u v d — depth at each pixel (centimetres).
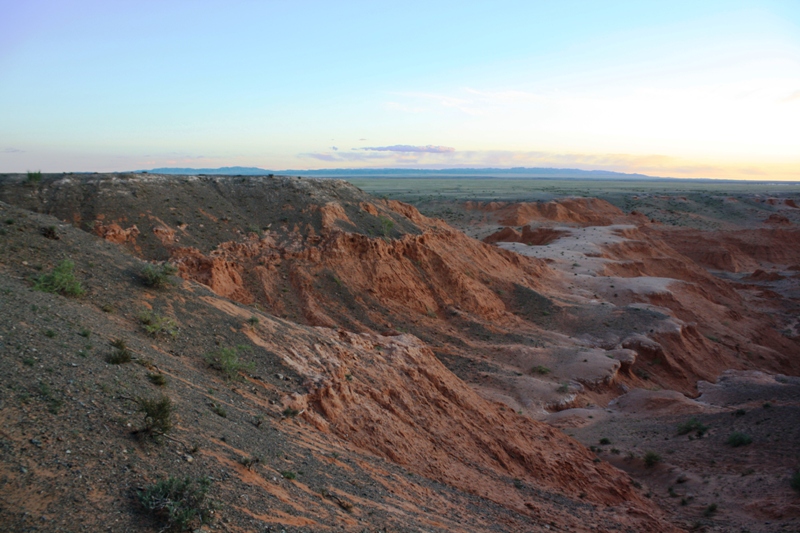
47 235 2408
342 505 1427
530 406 3919
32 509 901
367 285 5003
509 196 18050
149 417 1298
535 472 2583
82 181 4662
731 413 3562
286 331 2550
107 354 1586
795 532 2127
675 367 4906
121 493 1027
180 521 997
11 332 1431
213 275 4244
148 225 4434
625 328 5303
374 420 2228
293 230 5175
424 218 6881
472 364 4453
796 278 9481
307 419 2002
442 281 5534
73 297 2014
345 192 6147
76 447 1091
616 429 3591
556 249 8931
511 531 1800
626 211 16038
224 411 1650
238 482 1259
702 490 2731
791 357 6412
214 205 5122
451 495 1953
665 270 8738
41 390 1218
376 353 2836
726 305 7444
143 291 2322
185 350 2041
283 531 1141
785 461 2792
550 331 5312
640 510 2447
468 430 2608
